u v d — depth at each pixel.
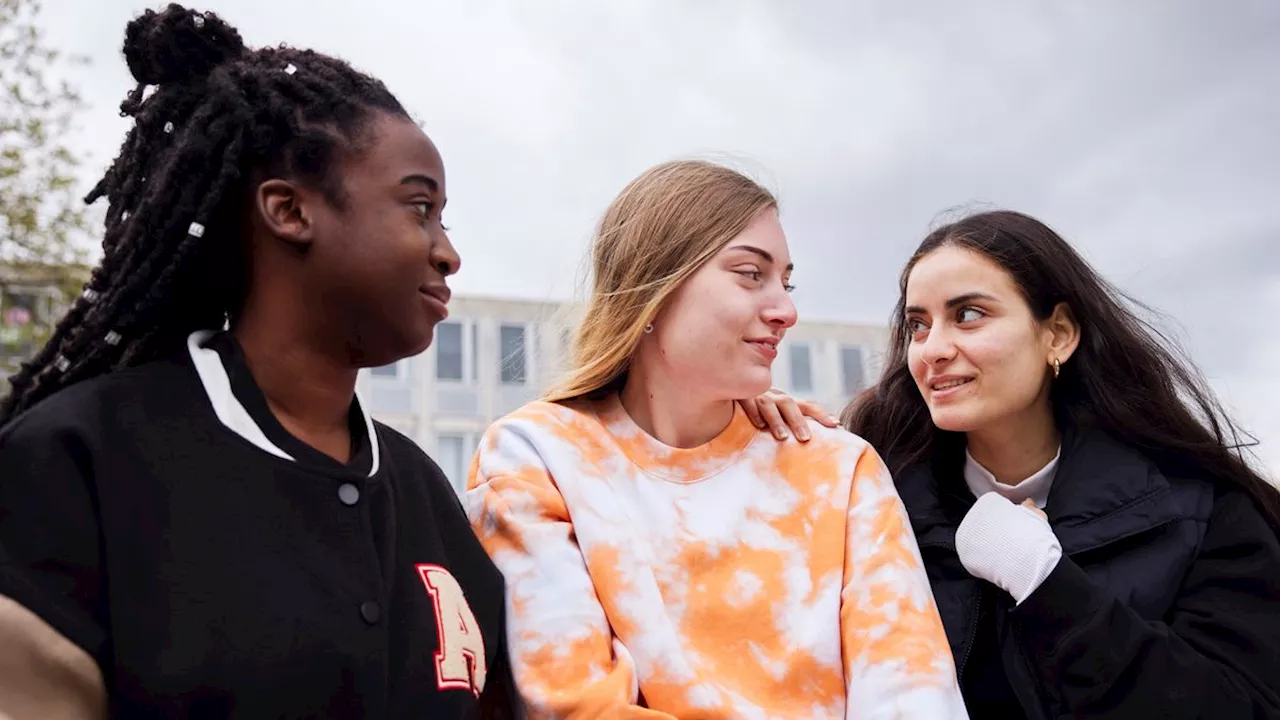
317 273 1.17
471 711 1.23
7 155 8.94
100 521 1.02
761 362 1.68
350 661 1.08
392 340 1.21
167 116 1.20
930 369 1.90
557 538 1.54
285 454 1.15
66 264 9.07
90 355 1.20
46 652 0.95
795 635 1.57
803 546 1.65
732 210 1.70
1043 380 1.97
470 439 17.52
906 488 2.00
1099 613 1.65
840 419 2.27
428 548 1.29
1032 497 1.99
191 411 1.12
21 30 9.15
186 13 1.19
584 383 1.75
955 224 1.98
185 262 1.17
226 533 1.07
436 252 1.22
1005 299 1.88
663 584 1.58
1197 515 1.85
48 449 1.01
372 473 1.23
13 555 0.97
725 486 1.69
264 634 1.04
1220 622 1.72
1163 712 1.62
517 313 18.17
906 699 1.46
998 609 1.79
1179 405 1.96
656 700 1.47
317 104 1.19
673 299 1.70
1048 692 1.71
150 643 1.00
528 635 1.46
